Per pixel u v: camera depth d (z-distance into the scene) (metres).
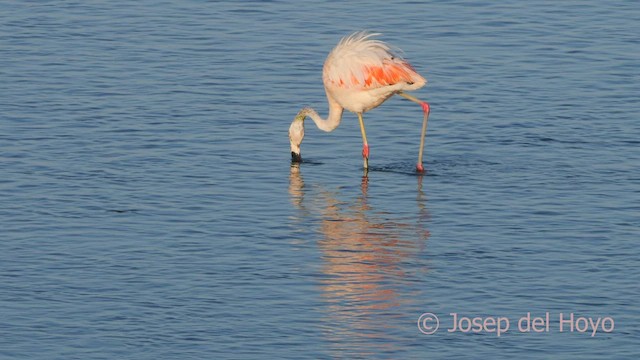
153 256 16.12
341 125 21.97
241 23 27.08
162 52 25.27
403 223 17.47
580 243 16.58
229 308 14.63
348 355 13.54
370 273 15.67
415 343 13.80
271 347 13.70
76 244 16.47
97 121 21.48
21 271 15.57
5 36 26.05
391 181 19.27
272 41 25.94
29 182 18.72
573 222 17.33
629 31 26.47
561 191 18.59
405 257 16.19
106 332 14.02
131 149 20.25
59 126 21.17
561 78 23.80
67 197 18.17
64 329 14.07
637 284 15.28
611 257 16.11
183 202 18.14
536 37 26.16
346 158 20.42
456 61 24.73
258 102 22.72
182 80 23.69
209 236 16.88
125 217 17.50
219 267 15.83
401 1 28.70
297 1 28.66
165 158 19.97
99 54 25.08
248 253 16.33
